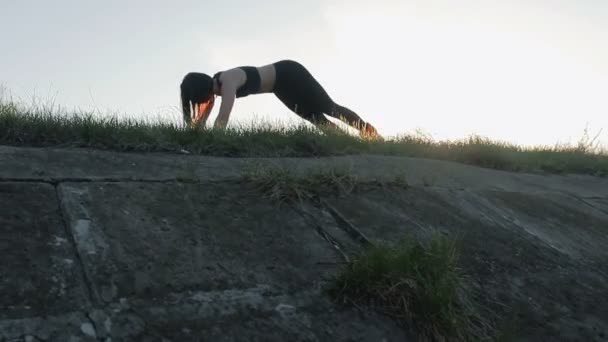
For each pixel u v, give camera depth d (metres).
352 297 2.06
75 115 3.56
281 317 1.88
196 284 1.95
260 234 2.44
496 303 2.30
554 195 4.27
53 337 1.55
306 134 4.26
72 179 2.57
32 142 3.14
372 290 2.06
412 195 3.35
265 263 2.20
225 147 3.73
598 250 3.27
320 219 2.73
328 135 4.41
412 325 2.00
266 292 2.00
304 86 5.22
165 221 2.36
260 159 3.57
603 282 2.79
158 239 2.20
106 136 3.33
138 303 1.78
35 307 1.65
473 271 2.52
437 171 4.12
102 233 2.14
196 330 1.71
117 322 1.66
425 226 2.92
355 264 2.14
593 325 2.33
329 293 2.07
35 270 1.82
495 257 2.74
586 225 3.70
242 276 2.07
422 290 2.07
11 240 1.95
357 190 3.19
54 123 3.36
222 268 2.09
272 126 4.39
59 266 1.87
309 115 5.40
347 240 2.57
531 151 6.08
